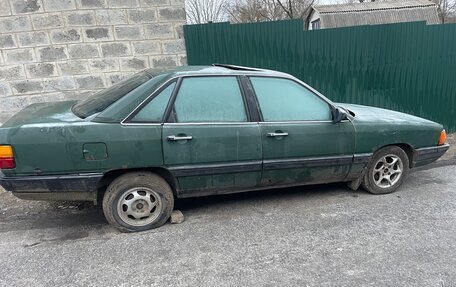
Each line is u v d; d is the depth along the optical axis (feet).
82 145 9.34
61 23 16.12
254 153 10.90
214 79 10.69
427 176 14.98
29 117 10.02
